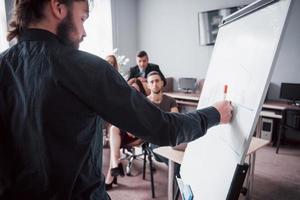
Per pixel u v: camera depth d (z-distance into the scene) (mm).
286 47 3975
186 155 1341
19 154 664
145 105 649
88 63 618
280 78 4113
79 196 667
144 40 5762
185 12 5020
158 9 5398
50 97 605
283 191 2566
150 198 2424
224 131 933
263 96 726
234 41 1042
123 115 619
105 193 769
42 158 631
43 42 657
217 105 853
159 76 2662
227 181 829
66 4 654
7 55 700
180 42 5195
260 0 856
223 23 1246
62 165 630
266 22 802
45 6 653
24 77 651
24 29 687
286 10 704
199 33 4840
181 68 5285
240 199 2355
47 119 610
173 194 1872
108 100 610
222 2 4531
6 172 674
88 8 723
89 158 671
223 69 1092
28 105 630
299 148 3771
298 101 3824
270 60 730
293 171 3004
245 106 806
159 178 2793
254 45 858
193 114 751
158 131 649
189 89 4973
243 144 771
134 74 4098
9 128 670
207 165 1029
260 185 2678
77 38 713
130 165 2891
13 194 686
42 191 656
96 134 687
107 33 5211
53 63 622
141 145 2629
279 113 3678
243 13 1001
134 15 5719
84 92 605
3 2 3305
